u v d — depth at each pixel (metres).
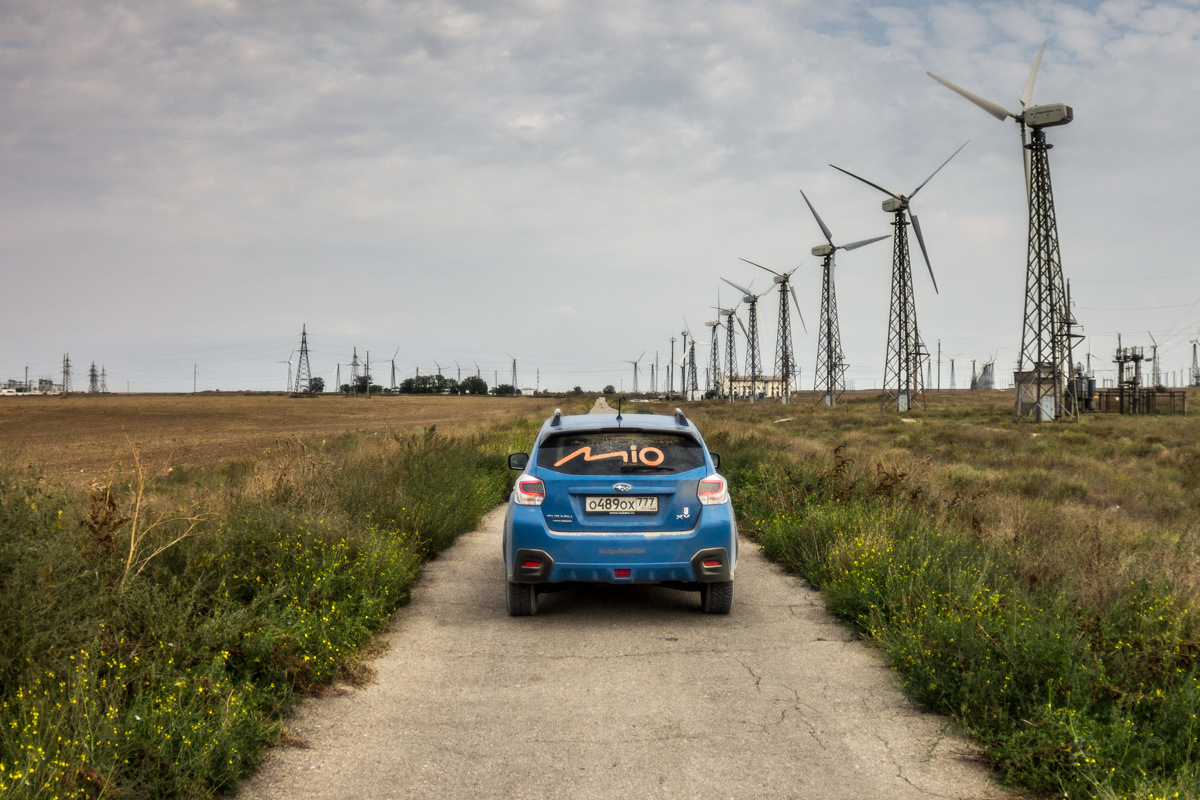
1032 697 4.37
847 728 4.43
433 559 9.38
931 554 7.49
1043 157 49.97
